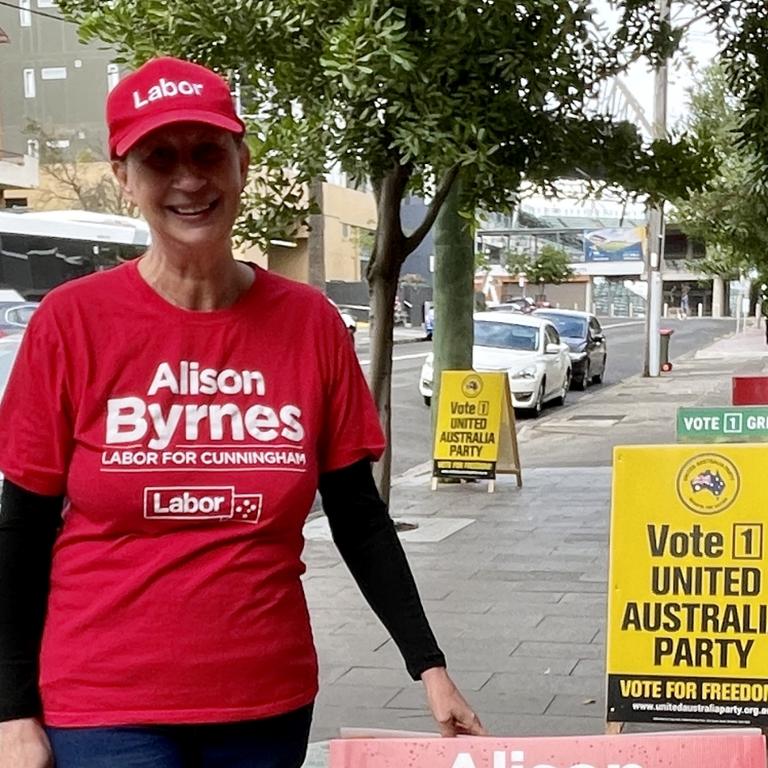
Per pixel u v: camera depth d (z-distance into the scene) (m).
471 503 11.73
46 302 2.40
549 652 6.34
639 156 7.19
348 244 68.81
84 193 47.75
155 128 2.35
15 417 2.37
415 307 64.31
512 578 8.20
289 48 5.45
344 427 2.56
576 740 2.65
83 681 2.33
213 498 2.35
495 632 6.77
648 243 28.55
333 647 6.55
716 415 4.93
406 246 7.01
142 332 2.38
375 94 5.11
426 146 5.21
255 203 6.45
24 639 2.39
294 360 2.48
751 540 4.09
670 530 4.14
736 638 4.09
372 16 4.95
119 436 2.33
